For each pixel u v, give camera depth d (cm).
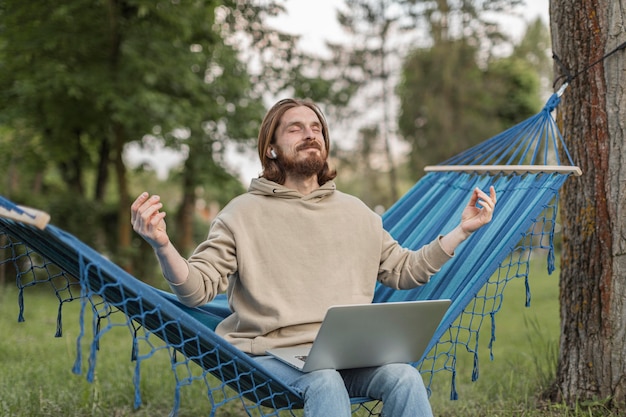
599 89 344
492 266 284
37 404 383
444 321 280
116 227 1268
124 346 610
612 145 342
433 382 468
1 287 1025
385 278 296
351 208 289
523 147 354
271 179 286
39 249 250
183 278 249
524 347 616
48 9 1034
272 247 274
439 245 283
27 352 564
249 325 270
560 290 370
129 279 220
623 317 341
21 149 1264
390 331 245
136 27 1062
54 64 1035
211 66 1145
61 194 1267
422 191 360
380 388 251
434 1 1922
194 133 1181
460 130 1956
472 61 1956
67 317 818
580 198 353
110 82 1050
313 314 271
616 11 340
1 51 1043
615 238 342
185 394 420
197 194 1396
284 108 288
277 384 240
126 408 398
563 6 356
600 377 347
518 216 297
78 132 1275
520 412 365
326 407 235
